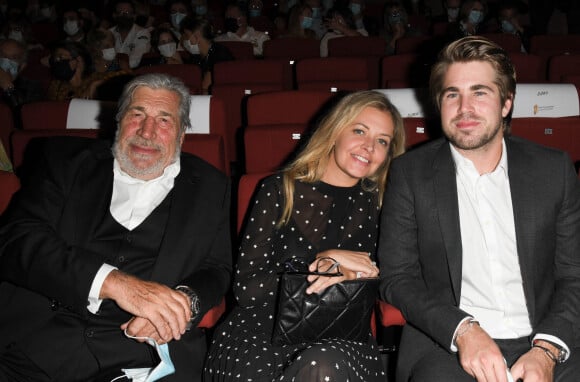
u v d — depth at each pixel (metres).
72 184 2.17
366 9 10.07
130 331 1.97
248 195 2.47
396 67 5.29
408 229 2.15
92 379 2.08
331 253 2.13
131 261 2.13
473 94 1.97
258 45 7.61
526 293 2.02
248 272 2.23
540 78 5.39
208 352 2.18
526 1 9.65
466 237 2.06
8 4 9.58
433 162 2.12
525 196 2.02
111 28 7.63
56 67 4.41
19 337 2.05
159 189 2.19
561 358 1.92
